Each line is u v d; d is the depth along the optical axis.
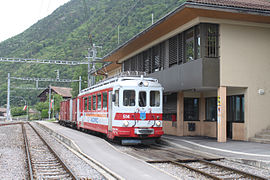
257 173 9.23
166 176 8.28
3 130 29.19
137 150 14.20
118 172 8.80
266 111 16.28
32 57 81.69
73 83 64.44
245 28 16.30
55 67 79.94
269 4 17.00
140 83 15.44
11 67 94.62
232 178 8.56
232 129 17.11
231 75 15.82
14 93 98.25
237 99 17.11
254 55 16.33
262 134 15.89
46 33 92.50
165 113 21.78
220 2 15.20
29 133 26.02
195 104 20.08
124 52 26.11
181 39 18.12
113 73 35.69
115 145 16.09
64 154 13.05
